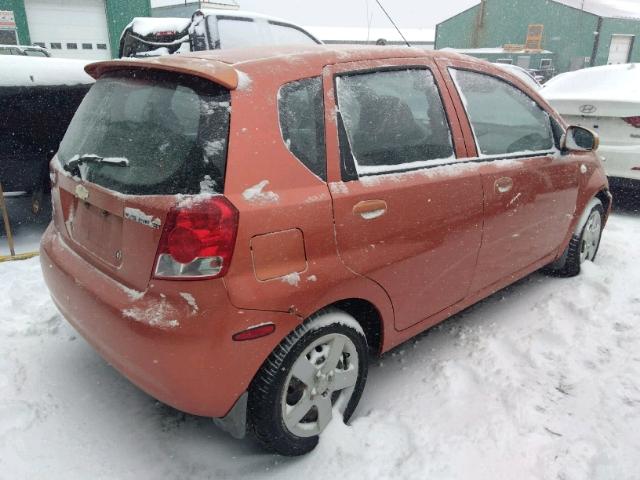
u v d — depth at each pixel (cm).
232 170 193
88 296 216
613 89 595
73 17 2008
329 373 229
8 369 282
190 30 625
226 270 188
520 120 329
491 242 297
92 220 227
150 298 195
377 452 233
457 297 291
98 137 235
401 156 251
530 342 318
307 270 208
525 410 259
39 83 442
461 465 226
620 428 248
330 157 220
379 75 250
